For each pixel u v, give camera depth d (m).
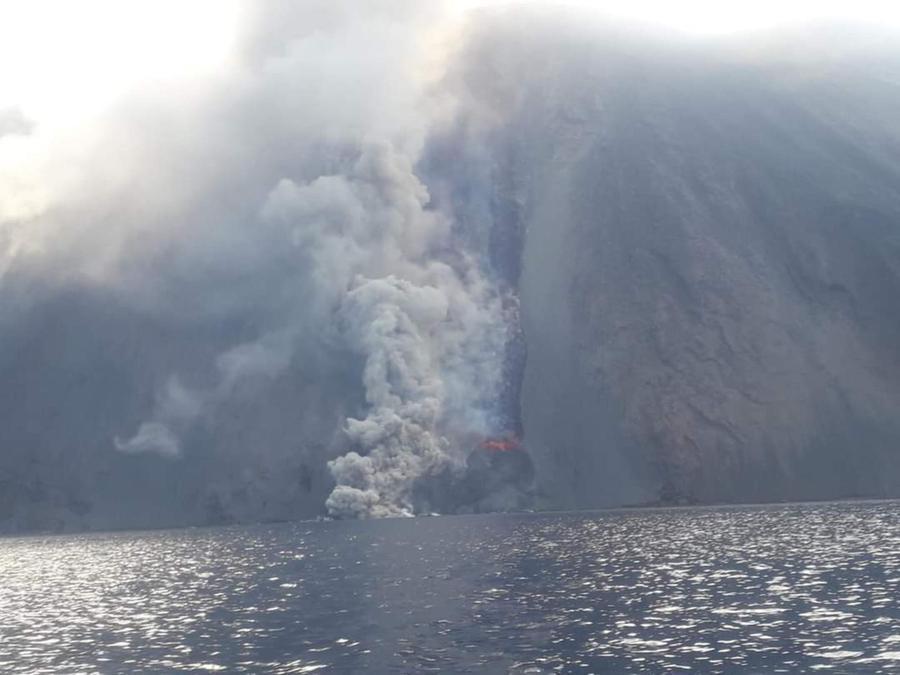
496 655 36.00
